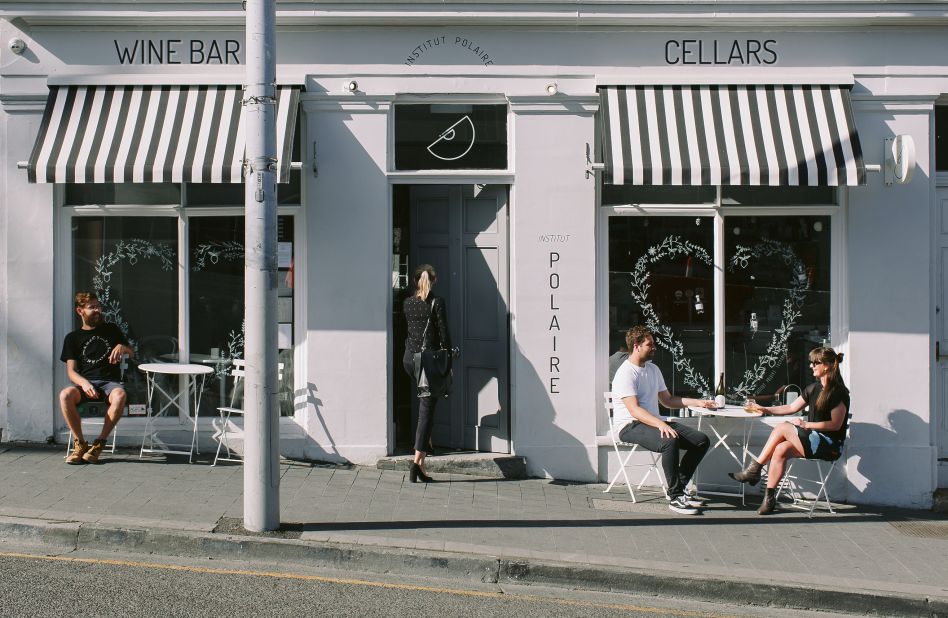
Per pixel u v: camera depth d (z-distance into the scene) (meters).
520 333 9.75
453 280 10.27
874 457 9.70
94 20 9.58
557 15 9.55
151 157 9.08
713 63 9.76
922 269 9.72
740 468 9.80
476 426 10.15
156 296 10.02
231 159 9.04
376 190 9.71
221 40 9.74
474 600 6.70
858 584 7.21
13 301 9.76
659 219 9.95
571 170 9.73
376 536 7.61
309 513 8.13
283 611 6.22
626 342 9.55
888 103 9.71
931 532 8.73
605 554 7.52
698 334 9.95
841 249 9.83
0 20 9.62
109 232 9.98
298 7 9.48
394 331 10.28
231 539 7.34
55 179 9.02
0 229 9.78
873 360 9.73
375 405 9.75
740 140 9.30
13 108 9.66
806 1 9.53
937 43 9.73
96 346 9.50
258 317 7.46
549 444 9.77
